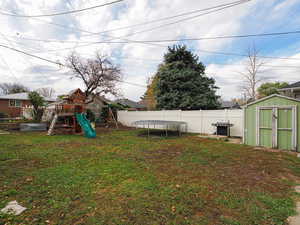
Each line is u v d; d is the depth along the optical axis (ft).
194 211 7.35
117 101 100.01
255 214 7.18
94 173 11.98
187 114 39.22
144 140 28.14
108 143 25.05
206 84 51.37
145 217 6.87
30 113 58.13
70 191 9.12
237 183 10.57
